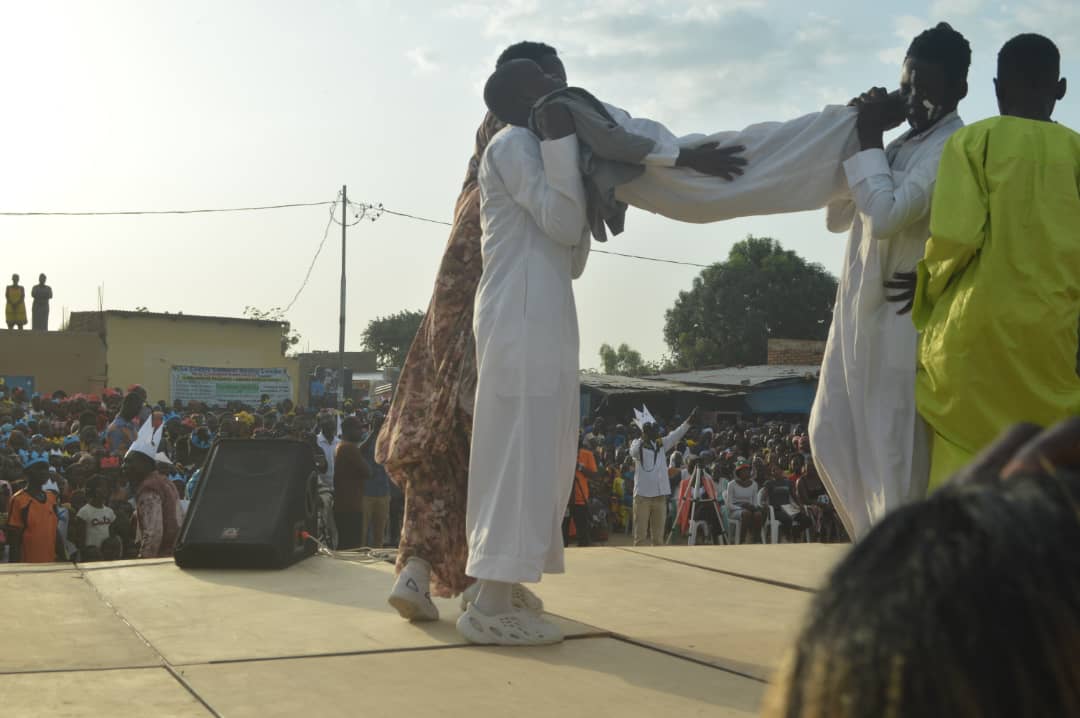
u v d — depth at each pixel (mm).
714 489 17141
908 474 3711
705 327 71125
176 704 3123
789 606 4746
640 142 3865
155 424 14336
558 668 3596
